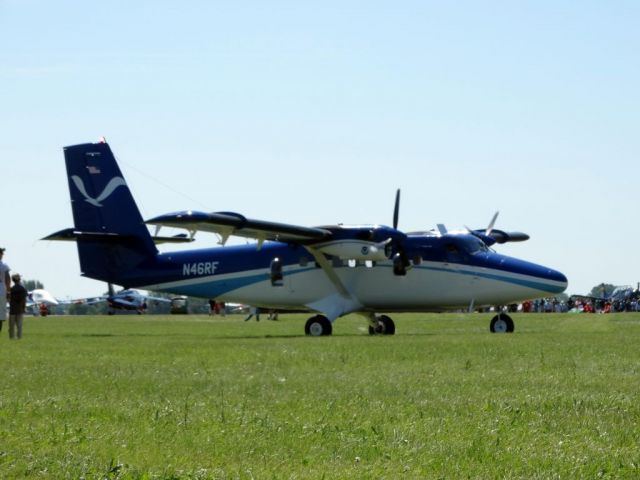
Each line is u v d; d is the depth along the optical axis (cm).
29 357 3678
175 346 4400
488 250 6381
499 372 2989
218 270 6706
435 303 6322
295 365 3294
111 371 3073
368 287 6366
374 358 3522
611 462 1688
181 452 1781
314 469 1658
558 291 6244
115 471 1611
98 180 6869
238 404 2323
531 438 1894
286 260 6544
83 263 6975
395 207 6381
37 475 1584
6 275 5141
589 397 2391
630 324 7250
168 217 5678
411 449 1797
